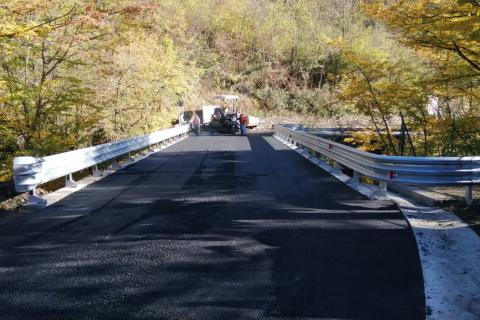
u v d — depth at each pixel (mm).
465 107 17484
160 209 7973
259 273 4832
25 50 14180
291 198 8859
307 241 5969
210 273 4836
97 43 15328
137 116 24328
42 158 8656
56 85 15656
